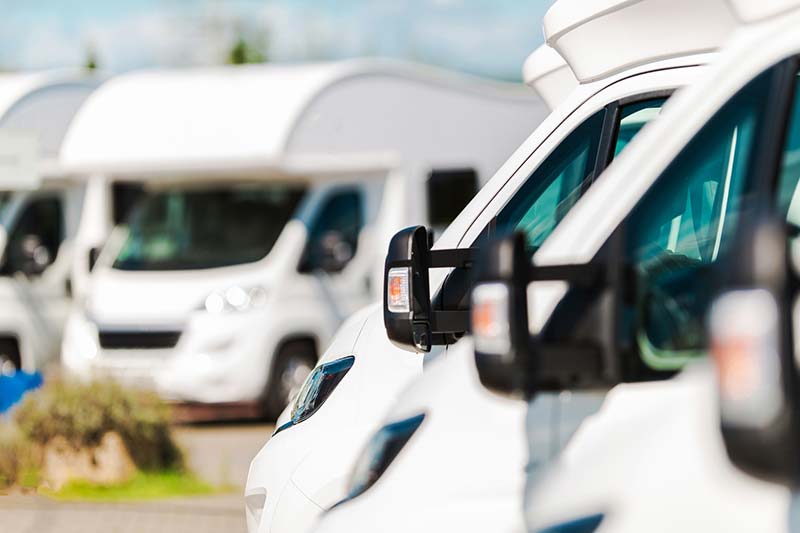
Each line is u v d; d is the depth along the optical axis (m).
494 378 4.31
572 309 4.56
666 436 4.20
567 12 6.42
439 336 6.35
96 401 15.38
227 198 22.33
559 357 4.43
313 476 6.83
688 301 4.63
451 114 23.39
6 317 24.27
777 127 4.93
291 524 6.83
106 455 15.19
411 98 23.02
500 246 4.34
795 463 3.48
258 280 21.41
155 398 15.95
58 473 15.11
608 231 4.71
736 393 3.49
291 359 21.64
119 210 22.92
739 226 3.70
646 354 4.56
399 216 22.70
